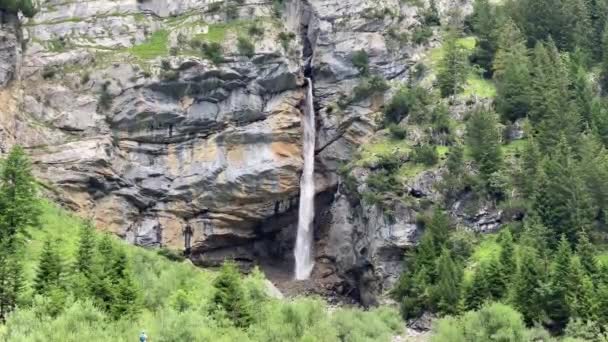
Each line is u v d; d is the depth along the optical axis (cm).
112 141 11581
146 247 11544
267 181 11950
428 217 10812
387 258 10969
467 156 11175
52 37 12244
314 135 12631
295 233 12438
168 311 7588
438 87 12212
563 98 11256
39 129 11481
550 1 13238
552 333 8762
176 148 11869
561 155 10275
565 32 13138
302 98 12638
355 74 12631
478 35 12838
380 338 8819
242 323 8056
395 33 12875
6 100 11475
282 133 12131
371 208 11169
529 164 10656
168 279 9075
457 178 11000
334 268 12081
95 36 12350
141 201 11631
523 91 11500
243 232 12156
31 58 11962
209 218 11881
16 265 7662
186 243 11806
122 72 11800
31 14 12194
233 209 11925
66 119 11594
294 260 12394
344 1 12888
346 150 12381
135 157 11694
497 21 12700
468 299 9288
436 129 11600
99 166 11344
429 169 11156
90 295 7625
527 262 9025
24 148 11325
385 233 10931
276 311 8325
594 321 8481
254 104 12050
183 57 11838
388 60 12725
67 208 11131
